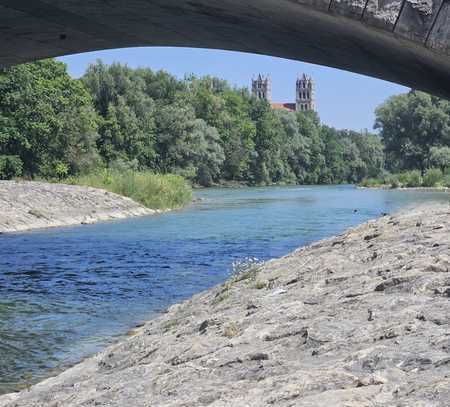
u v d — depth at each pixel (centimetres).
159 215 4531
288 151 15825
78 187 4459
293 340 583
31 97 6762
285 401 400
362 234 1367
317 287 859
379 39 1159
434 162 11088
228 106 14238
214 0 1287
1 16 1558
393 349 466
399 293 670
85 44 1881
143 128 10356
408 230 1208
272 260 1423
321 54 1691
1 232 3247
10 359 1070
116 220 4072
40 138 6988
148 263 2241
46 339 1204
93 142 7988
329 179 17500
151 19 1581
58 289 1748
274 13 1241
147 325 1219
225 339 693
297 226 3631
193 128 11062
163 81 12056
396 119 12088
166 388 527
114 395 556
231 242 2853
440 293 636
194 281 1869
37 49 1920
